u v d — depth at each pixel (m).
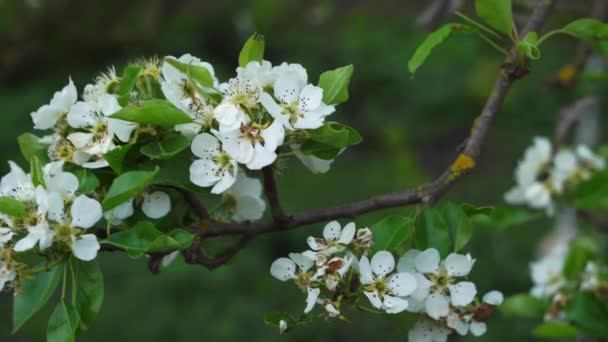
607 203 5.52
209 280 10.05
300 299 10.12
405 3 12.96
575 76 5.73
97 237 3.18
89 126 3.19
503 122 11.16
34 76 10.00
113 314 9.90
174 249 3.06
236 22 12.31
